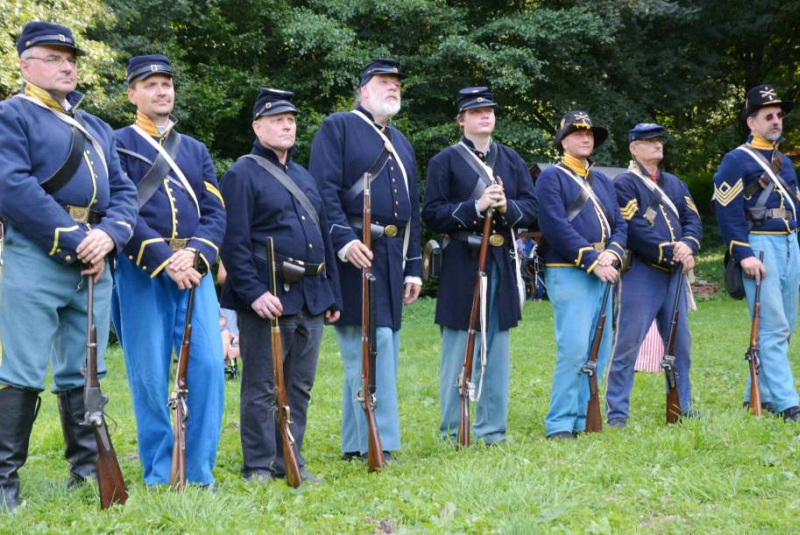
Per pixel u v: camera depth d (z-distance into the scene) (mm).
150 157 4609
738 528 3906
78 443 4723
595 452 5176
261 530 3836
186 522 3877
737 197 6484
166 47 17516
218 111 18281
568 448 5348
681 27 23234
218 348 4605
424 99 20328
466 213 5723
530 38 19766
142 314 4500
